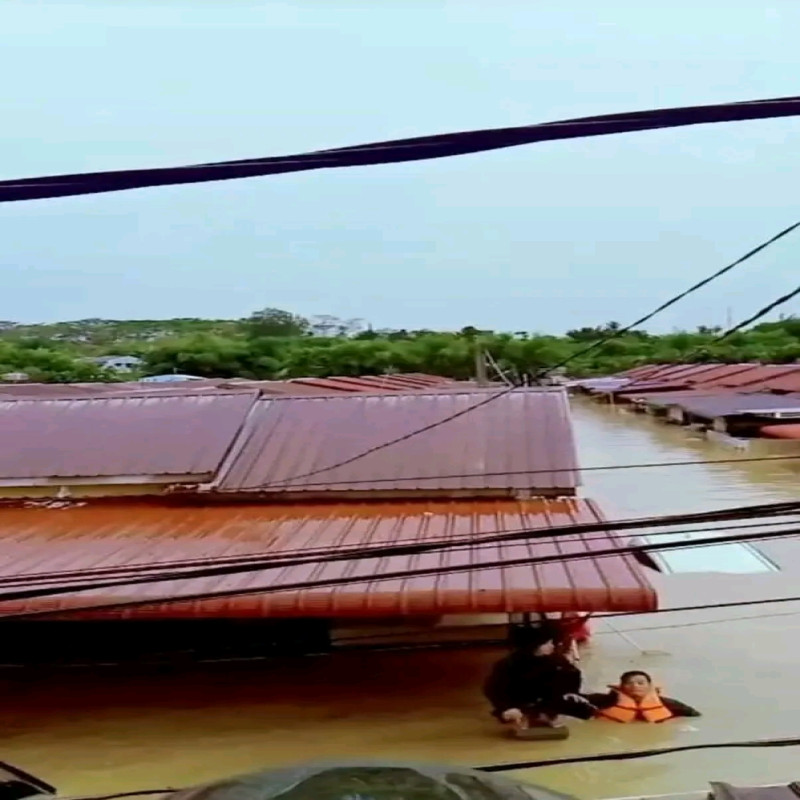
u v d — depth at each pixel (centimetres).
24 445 1307
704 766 794
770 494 1995
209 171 324
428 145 316
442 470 1220
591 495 2048
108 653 1028
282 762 809
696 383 3647
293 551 941
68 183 321
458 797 582
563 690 859
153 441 1309
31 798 724
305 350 4972
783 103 309
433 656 1021
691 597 1245
